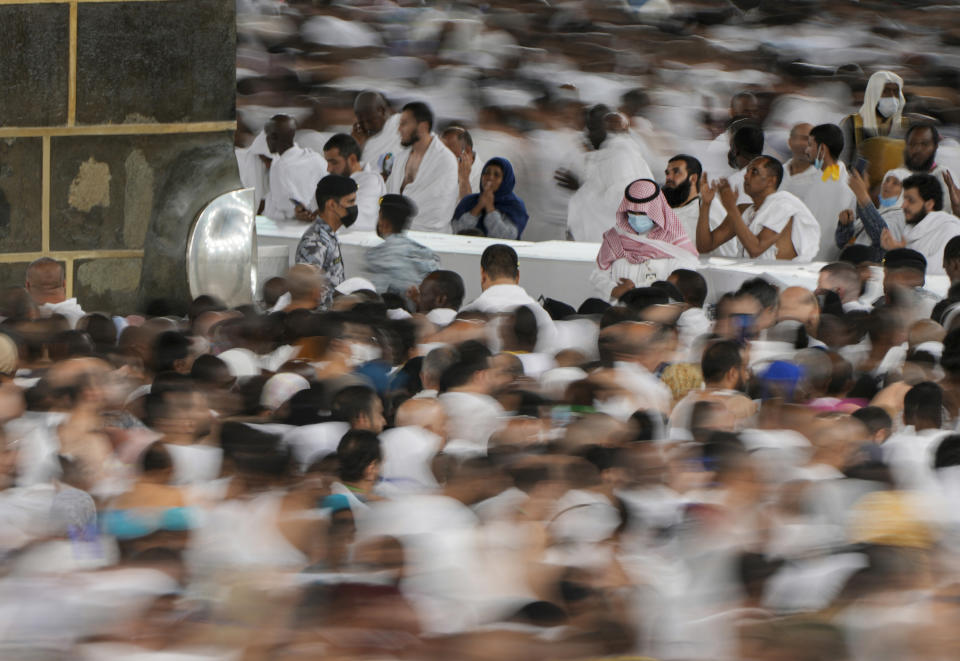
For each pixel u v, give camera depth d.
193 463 19.62
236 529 18.58
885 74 50.00
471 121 62.25
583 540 18.47
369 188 45.91
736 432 22.03
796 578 17.70
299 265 31.14
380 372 25.27
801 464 20.64
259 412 23.19
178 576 17.91
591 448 19.88
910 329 28.03
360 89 70.81
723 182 41.34
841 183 44.62
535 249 42.31
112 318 31.12
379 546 18.19
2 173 34.28
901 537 18.44
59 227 35.22
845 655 16.91
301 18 81.44
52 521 18.69
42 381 21.97
